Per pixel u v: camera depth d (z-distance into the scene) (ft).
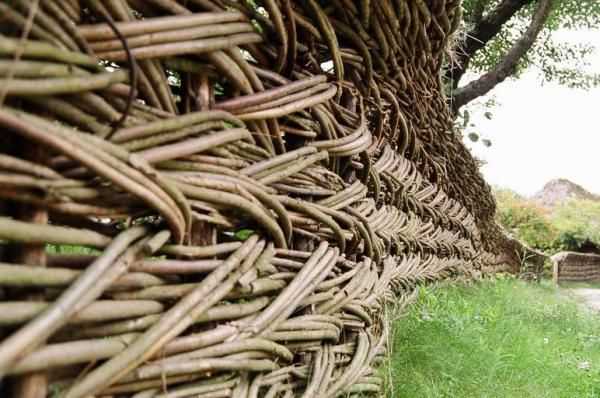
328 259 5.39
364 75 6.50
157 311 3.44
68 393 2.82
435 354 8.66
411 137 10.64
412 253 11.96
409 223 11.17
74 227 3.17
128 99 3.02
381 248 8.18
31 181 2.72
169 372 3.47
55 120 2.91
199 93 4.02
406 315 9.84
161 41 3.49
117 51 3.24
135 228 3.28
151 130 3.34
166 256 3.70
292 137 5.35
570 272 55.16
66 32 2.88
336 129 5.96
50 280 2.75
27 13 2.61
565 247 67.97
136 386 3.34
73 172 2.96
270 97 4.57
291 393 4.93
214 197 3.83
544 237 68.13
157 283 3.49
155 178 3.18
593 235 67.62
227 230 4.25
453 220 17.61
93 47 3.13
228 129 4.04
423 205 12.89
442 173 14.94
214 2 4.07
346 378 5.90
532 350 11.03
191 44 3.72
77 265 3.05
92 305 2.97
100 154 2.86
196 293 3.63
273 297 4.70
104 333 3.09
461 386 8.21
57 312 2.67
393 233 9.49
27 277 2.65
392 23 6.49
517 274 37.24
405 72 8.36
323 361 5.41
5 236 2.61
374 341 7.15
